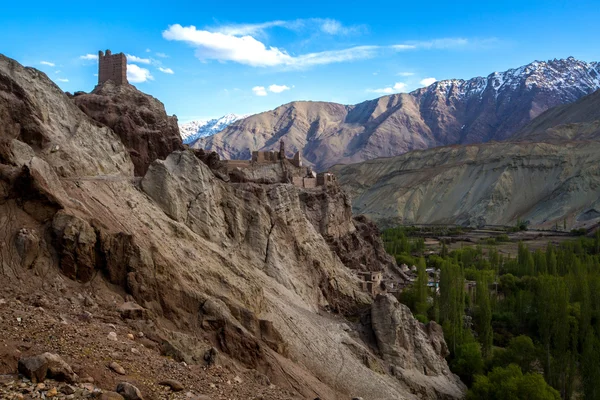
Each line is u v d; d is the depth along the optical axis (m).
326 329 56.47
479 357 68.94
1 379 19.75
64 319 27.94
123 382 22.20
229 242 53.88
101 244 35.03
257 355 37.91
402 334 61.38
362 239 106.38
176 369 27.83
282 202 68.88
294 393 36.69
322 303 66.94
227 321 37.84
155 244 40.66
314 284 67.06
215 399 25.81
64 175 43.31
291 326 49.84
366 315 65.31
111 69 71.56
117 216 40.78
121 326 30.30
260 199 64.50
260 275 55.91
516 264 137.00
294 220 70.75
